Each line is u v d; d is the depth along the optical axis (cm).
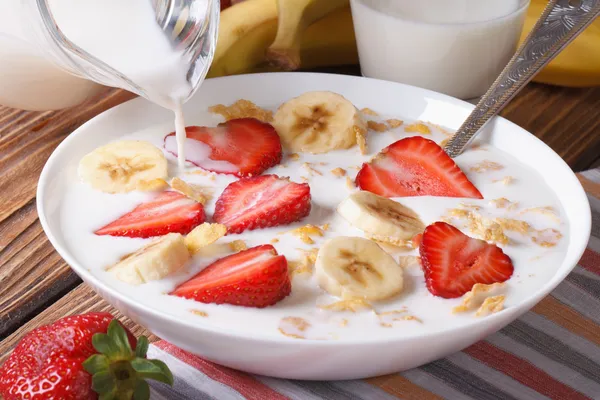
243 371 51
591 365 52
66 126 64
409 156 58
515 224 55
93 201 56
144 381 47
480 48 64
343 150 60
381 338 47
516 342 53
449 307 51
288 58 66
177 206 55
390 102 63
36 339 48
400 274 52
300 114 61
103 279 51
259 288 50
